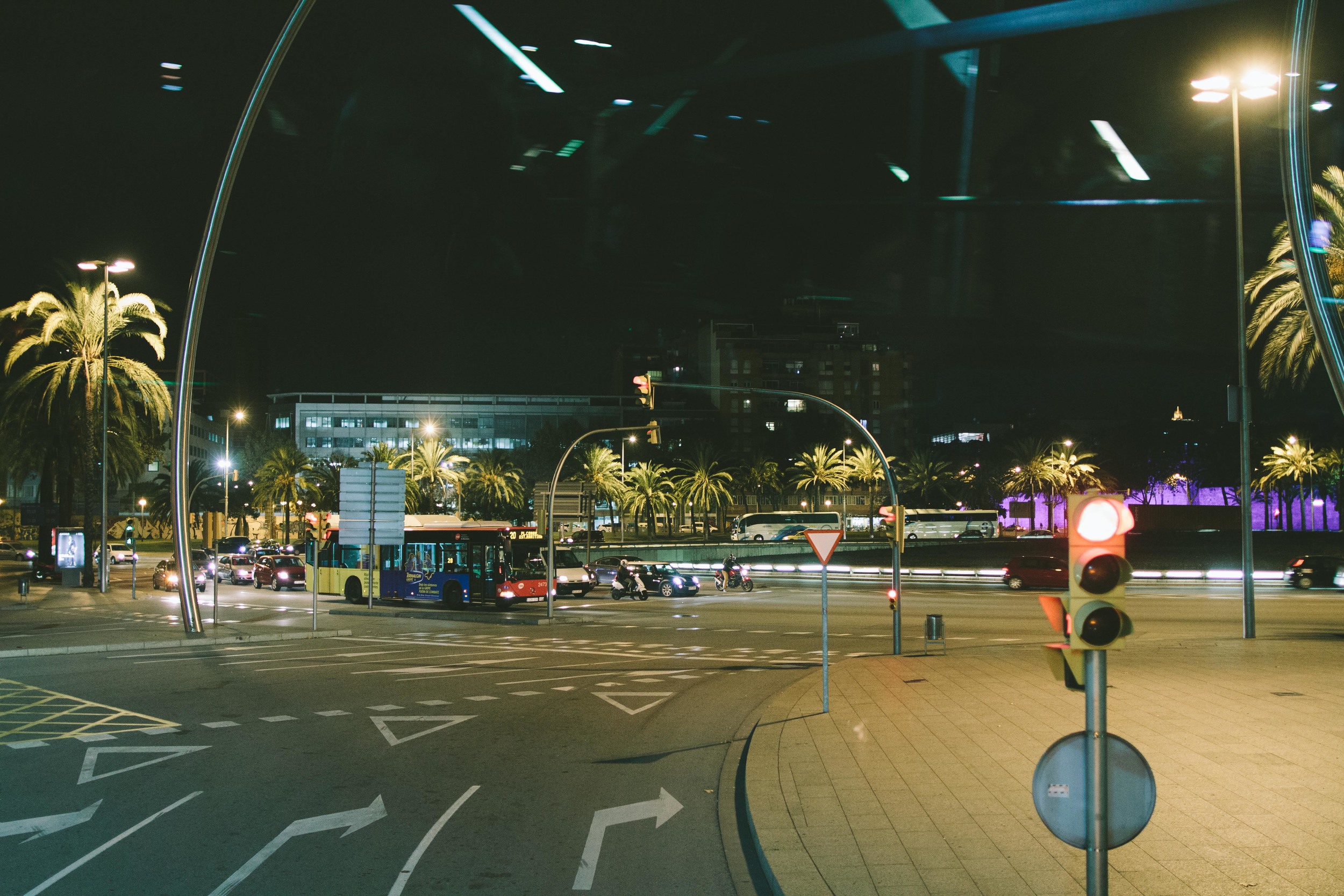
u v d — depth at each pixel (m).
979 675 14.31
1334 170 23.81
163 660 17.86
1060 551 65.62
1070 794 4.16
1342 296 23.11
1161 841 5.89
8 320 40.53
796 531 90.88
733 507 118.75
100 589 40.47
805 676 15.29
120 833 6.67
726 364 137.62
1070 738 4.19
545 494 34.16
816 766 8.34
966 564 66.75
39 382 41.81
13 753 9.47
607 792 7.98
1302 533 68.06
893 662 16.38
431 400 137.62
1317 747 8.60
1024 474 94.25
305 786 8.09
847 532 105.88
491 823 7.00
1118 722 9.88
